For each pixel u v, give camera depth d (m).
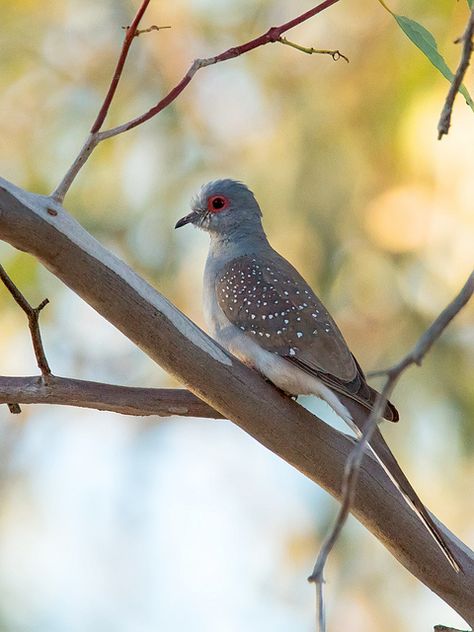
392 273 12.48
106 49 14.09
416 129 12.17
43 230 6.37
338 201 12.61
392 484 7.20
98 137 6.53
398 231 12.41
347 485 4.36
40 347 7.14
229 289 9.07
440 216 12.30
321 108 12.93
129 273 6.70
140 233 13.57
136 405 7.40
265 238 10.03
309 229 12.62
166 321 6.81
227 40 14.05
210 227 9.97
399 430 12.11
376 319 12.48
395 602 12.52
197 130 13.88
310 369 8.39
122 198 13.57
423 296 12.41
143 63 14.13
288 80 13.53
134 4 14.11
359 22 13.18
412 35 6.47
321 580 4.26
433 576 7.32
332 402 8.33
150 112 6.60
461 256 12.20
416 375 12.18
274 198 12.82
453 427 12.14
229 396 7.09
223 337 8.97
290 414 7.16
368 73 12.84
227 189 9.99
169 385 14.09
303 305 8.73
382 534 7.31
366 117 12.68
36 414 14.98
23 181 13.49
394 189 12.41
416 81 12.34
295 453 7.27
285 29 6.75
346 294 12.59
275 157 12.99
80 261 6.50
